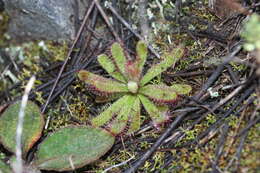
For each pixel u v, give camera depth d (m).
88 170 0.27
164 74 0.29
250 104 0.26
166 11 0.31
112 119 0.27
